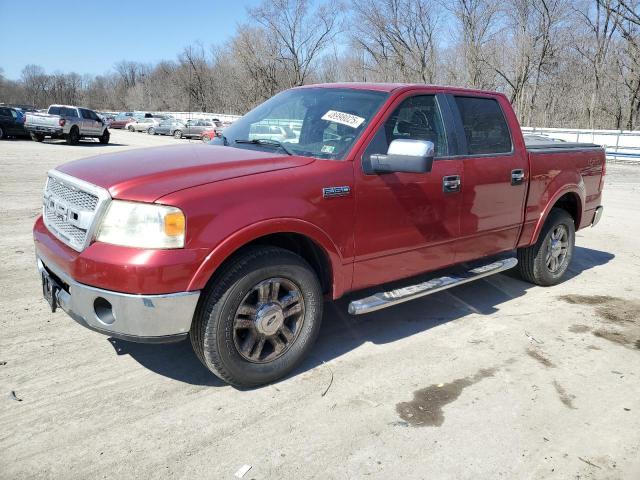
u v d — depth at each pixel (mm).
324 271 3664
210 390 3385
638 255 7238
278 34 53750
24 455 2721
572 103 41469
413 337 4273
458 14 41156
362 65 48406
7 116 25203
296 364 3570
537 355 4043
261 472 2676
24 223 7559
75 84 127625
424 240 4078
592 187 5934
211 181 3102
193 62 77562
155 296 2863
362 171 3615
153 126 40781
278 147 3865
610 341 4348
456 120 4336
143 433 2936
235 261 3145
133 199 2922
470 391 3490
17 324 4184
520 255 5559
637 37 36688
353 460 2785
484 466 2775
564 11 39125
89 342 3945
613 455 2904
